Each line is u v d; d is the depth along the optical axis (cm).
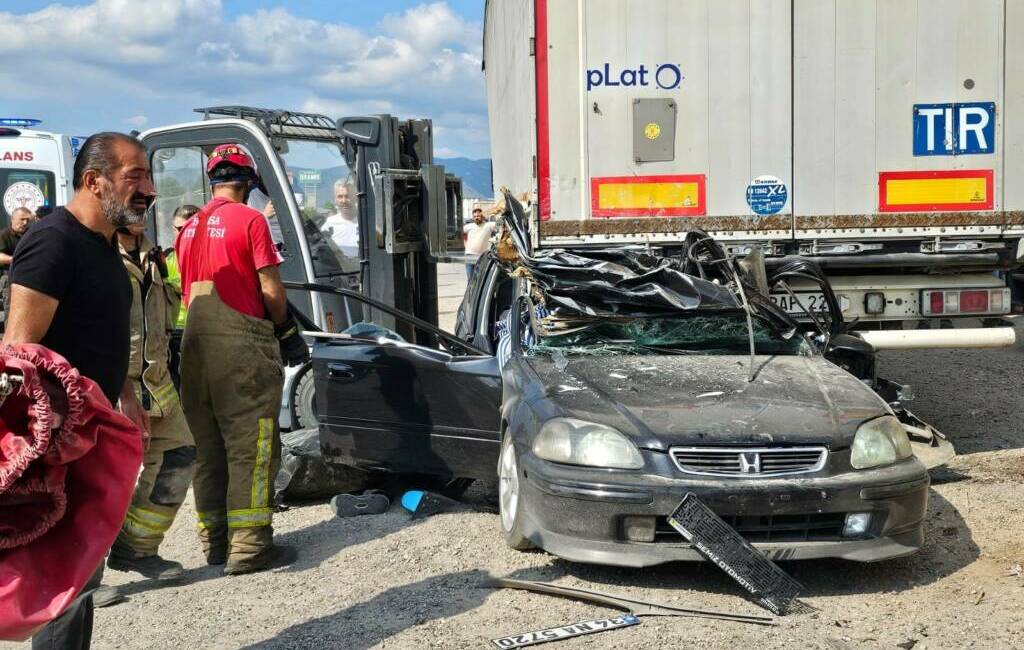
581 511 462
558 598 462
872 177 727
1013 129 721
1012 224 725
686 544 454
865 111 723
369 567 519
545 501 475
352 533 582
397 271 893
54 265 335
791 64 721
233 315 517
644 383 517
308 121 920
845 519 462
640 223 733
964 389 934
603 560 457
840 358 663
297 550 552
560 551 468
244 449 520
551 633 416
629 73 725
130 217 349
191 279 527
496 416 580
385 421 621
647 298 587
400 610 455
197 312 520
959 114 721
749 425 469
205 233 520
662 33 723
